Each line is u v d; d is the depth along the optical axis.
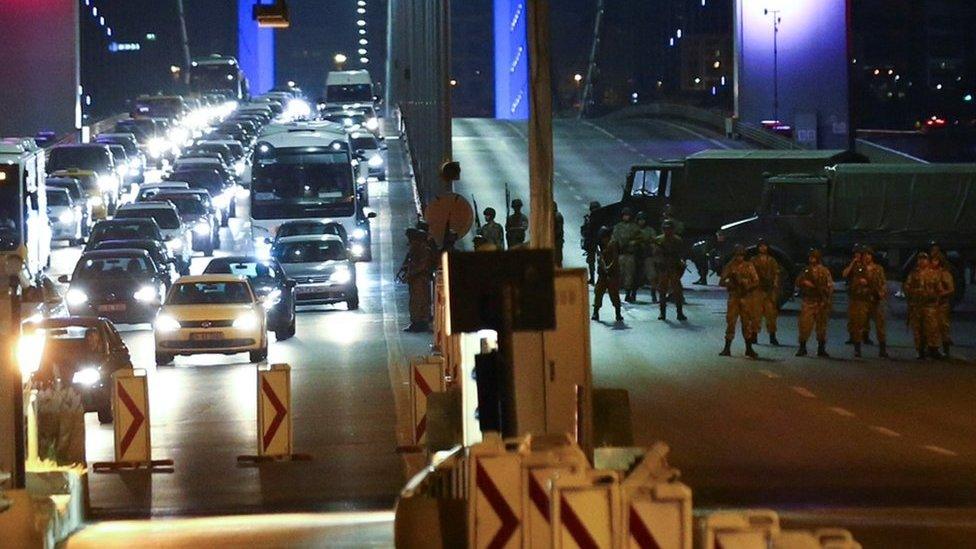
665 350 86.62
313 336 101.56
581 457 27.39
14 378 40.72
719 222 120.81
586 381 37.78
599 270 99.50
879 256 105.44
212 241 158.62
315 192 146.25
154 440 62.66
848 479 49.19
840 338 91.94
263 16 61.66
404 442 60.62
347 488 51.12
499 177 190.50
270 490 51.16
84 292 106.19
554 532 23.55
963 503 44.56
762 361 82.12
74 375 67.12
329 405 71.38
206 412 70.31
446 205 76.06
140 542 40.38
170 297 91.38
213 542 39.81
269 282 100.12
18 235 112.56
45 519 39.19
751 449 55.56
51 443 50.69
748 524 21.39
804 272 83.88
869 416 63.50
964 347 87.62
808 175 107.19
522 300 30.72
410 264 102.31
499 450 26.66
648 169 122.75
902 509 43.44
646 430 60.19
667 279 99.69
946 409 65.25
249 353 89.88
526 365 37.84
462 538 28.83
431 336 99.44
